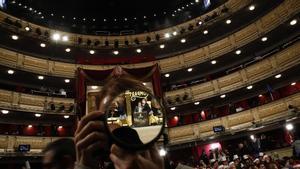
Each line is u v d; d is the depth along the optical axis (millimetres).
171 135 22625
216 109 23672
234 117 21234
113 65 25469
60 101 22641
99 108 1182
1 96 19953
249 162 12312
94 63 25234
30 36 22938
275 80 21031
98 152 1142
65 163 1698
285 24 20438
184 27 26812
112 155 1100
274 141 18781
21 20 23500
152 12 30125
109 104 1134
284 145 17875
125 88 1156
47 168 1719
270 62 20672
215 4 26062
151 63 25688
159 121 1119
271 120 19328
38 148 20078
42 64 23297
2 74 21938
